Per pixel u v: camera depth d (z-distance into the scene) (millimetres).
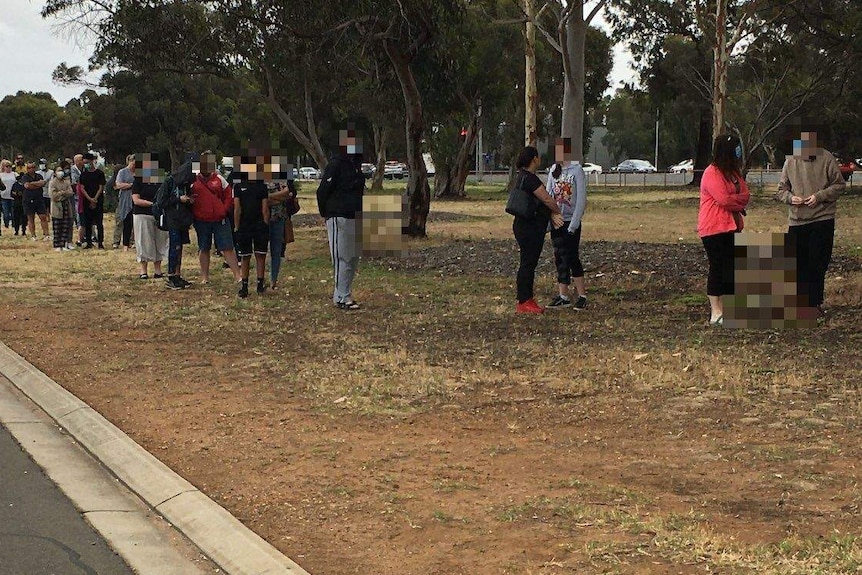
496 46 47219
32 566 5242
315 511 5910
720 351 9789
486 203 46469
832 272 15828
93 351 10867
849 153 51688
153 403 8586
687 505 5711
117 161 68062
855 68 45625
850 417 7395
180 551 5535
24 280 17000
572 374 9039
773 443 6859
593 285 15047
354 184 13133
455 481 6316
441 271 17219
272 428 7691
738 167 11125
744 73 54094
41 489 6555
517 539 5312
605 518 5508
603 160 114938
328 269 17859
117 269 18641
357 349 10531
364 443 7211
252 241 14469
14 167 30703
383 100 29281
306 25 19625
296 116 41406
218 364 10047
